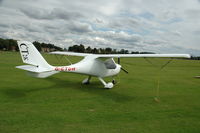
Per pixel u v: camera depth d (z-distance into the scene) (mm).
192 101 6398
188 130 3924
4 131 3623
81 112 4891
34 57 6551
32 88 7789
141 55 7199
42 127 3852
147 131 3816
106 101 6105
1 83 8578
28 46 6406
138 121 4359
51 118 4375
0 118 4289
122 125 4090
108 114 4797
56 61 25859
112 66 8500
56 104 5559
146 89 8445
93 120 4340
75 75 12484
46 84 8836
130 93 7488
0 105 5277
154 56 6844
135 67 21672
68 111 4938
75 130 3754
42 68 6645
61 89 7816
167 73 16109
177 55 6422
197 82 10977
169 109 5398
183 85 9781
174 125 4180
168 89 8562
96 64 8086
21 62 20281
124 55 7617
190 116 4805
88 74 8070
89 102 5910
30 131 3654
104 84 8242
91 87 8531
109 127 3959
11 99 5949
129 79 11633
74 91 7500
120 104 5805
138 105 5750
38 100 5941
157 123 4270
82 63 7844
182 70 19891
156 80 11484
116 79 11484
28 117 4398
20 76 10789
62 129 3787
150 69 19641
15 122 4074
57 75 12227
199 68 23859
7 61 21047
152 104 5910
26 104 5453
